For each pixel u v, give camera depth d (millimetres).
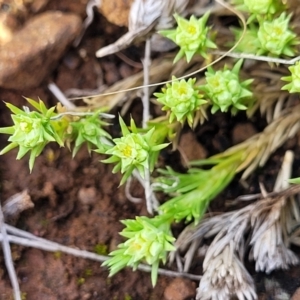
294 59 68
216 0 75
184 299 75
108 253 78
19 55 76
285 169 75
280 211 72
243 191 79
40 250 78
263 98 78
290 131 76
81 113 71
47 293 76
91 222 79
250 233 76
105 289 76
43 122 67
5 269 76
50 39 77
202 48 71
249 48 75
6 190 79
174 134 76
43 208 79
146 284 77
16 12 79
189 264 76
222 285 71
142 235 67
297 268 75
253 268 76
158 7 75
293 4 75
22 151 66
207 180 75
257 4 70
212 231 75
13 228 77
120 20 78
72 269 77
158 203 78
